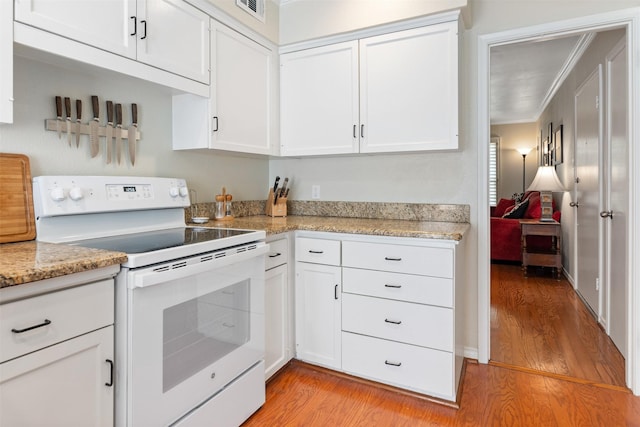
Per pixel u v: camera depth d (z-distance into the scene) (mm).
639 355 1895
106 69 1434
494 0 2164
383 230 1877
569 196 4129
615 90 2469
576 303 3371
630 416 1709
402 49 2125
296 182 2848
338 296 2023
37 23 1201
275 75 2463
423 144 2094
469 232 2270
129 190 1667
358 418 1709
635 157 1924
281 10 2451
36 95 1437
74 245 1341
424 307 1812
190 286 1339
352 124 2285
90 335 1043
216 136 1968
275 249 1984
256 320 1709
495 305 3332
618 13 1907
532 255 4316
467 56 2240
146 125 1894
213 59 1934
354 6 2205
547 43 3336
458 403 1798
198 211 2203
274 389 1943
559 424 1654
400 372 1884
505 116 6820
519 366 2207
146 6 1570
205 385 1419
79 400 1021
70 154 1555
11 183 1313
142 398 1164
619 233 2381
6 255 1068
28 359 899
